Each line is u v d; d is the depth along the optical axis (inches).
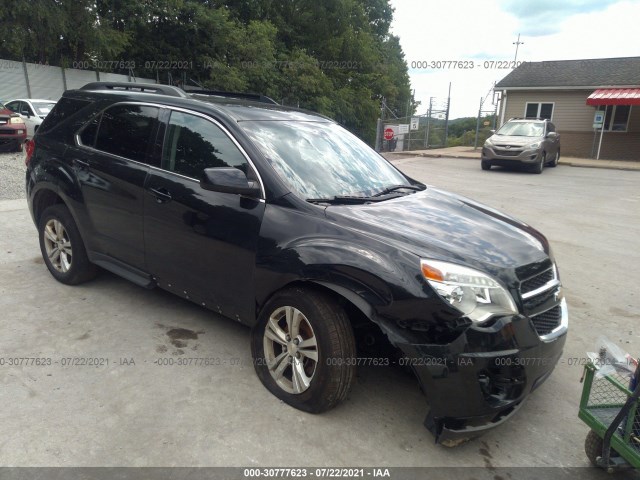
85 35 850.1
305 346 118.4
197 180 140.3
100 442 106.3
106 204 160.4
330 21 1300.4
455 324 102.1
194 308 172.1
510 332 104.5
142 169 152.0
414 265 107.0
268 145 138.1
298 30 1268.5
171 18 978.1
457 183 541.0
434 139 1125.7
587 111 930.7
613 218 369.7
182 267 144.3
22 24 774.5
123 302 173.6
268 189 128.3
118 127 164.1
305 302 116.0
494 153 658.8
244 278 129.7
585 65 997.2
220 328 158.9
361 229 117.6
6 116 515.2
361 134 1342.3
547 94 960.9
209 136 142.0
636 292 216.7
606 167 764.6
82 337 148.7
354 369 115.6
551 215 373.4
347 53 1352.1
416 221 127.0
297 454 106.5
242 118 143.4
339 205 129.0
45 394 121.3
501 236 127.3
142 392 124.0
